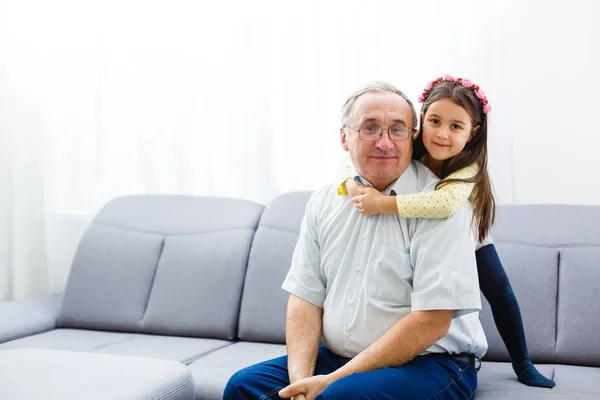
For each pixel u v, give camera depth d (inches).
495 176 98.6
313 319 72.1
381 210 67.5
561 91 96.3
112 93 118.4
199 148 114.7
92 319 103.4
